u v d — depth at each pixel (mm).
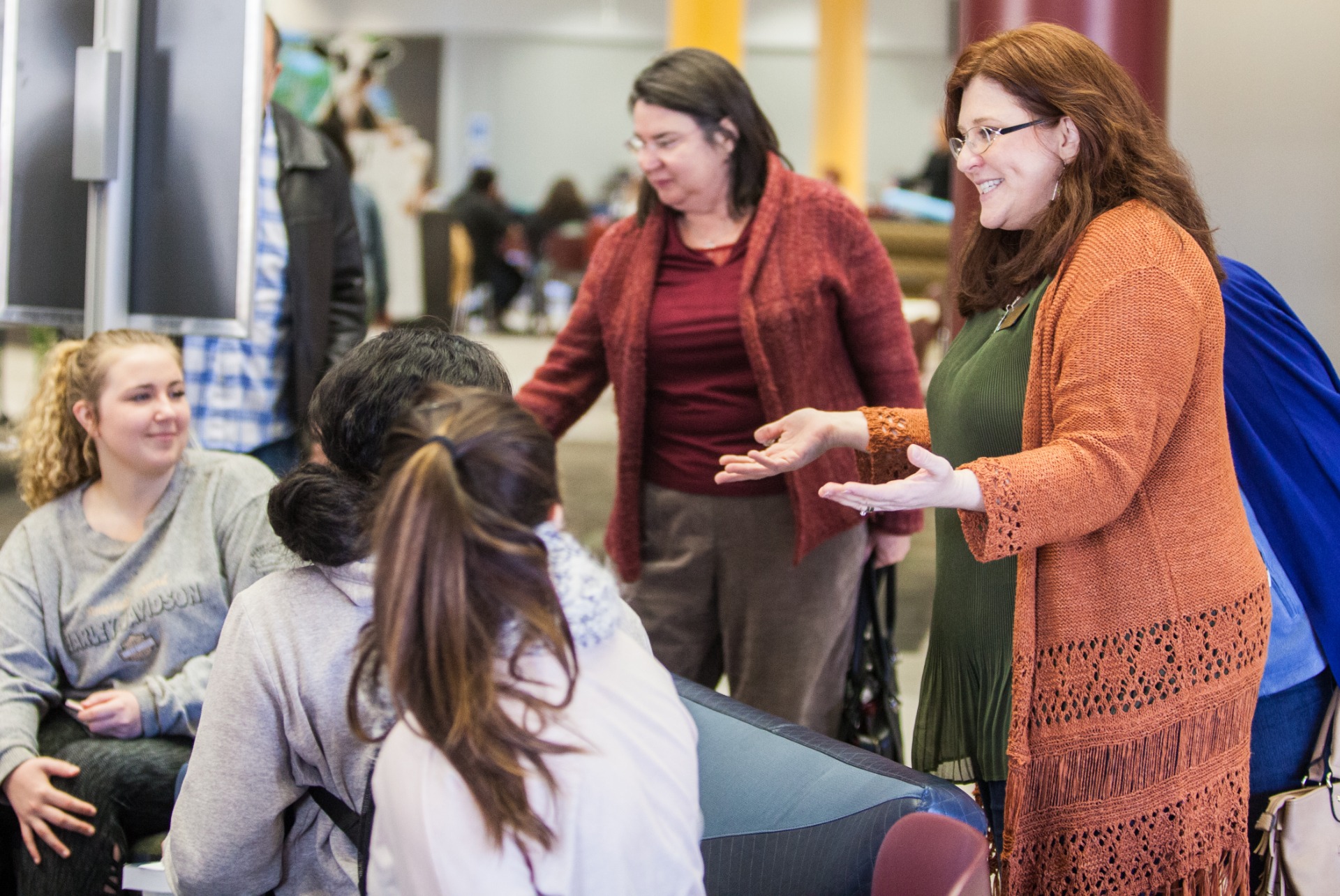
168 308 2242
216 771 1309
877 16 18219
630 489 2320
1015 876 1478
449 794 968
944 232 11797
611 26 18328
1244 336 1812
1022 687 1460
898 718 2395
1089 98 1467
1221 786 1511
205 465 2061
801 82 18906
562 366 2459
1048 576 1461
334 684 1296
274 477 2092
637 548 2342
